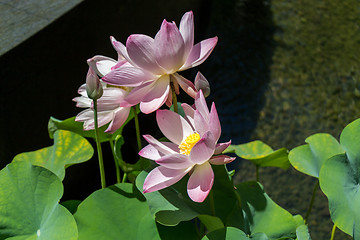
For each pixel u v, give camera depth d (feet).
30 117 6.09
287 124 10.59
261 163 5.77
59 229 4.52
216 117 4.29
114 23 7.19
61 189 4.69
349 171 4.82
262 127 10.52
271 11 13.67
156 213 4.60
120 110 4.73
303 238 4.55
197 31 12.43
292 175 9.34
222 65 12.01
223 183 4.95
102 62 4.76
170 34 4.31
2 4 6.39
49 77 6.24
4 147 5.88
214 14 13.46
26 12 6.25
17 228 4.63
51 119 5.43
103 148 7.43
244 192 5.03
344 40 12.67
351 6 13.78
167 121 4.60
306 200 8.89
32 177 4.73
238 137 10.28
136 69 4.46
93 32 6.79
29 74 5.96
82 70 6.76
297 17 13.48
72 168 6.88
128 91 4.69
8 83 5.74
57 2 6.45
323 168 4.81
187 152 4.54
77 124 5.41
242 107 10.93
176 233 4.69
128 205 4.77
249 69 11.90
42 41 6.04
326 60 12.05
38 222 4.67
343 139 4.90
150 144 4.54
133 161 8.21
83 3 6.49
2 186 4.70
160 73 4.50
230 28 13.11
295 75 11.74
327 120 10.66
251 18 13.42
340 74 11.66
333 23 13.24
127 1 7.43
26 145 6.12
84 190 7.20
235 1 13.96
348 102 11.00
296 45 12.57
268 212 4.97
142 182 4.76
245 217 4.91
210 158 4.39
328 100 11.07
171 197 4.73
